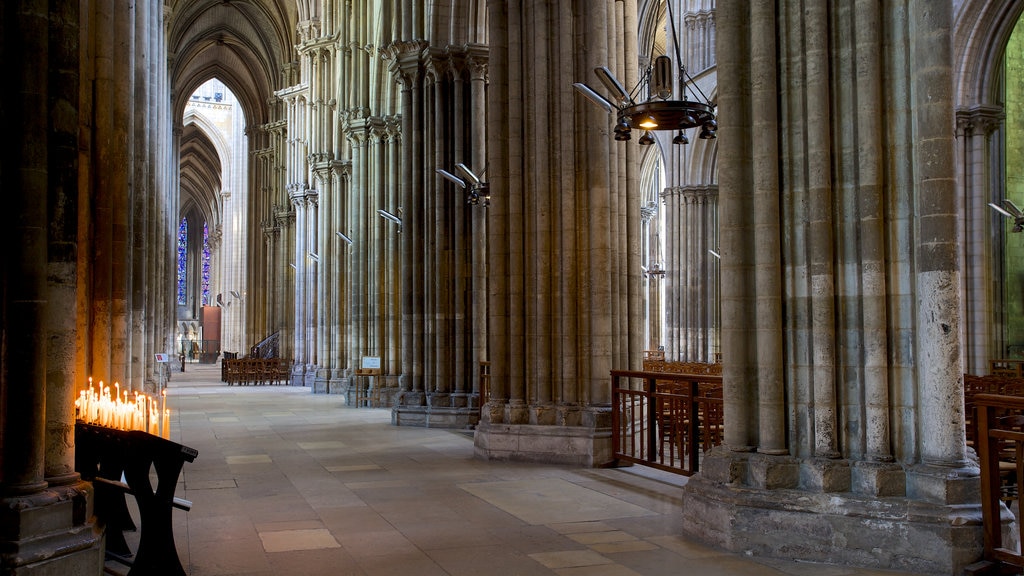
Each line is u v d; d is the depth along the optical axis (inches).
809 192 319.3
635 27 562.3
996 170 1115.3
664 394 444.5
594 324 519.2
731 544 307.0
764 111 326.0
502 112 557.6
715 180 1560.0
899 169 308.0
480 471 488.4
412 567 287.3
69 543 233.3
